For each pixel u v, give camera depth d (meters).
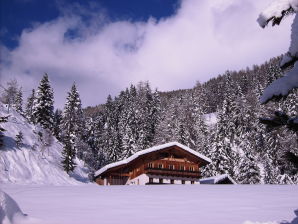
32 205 13.20
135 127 94.88
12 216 8.62
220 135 69.56
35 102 69.31
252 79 161.38
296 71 3.80
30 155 51.94
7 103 67.81
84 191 21.22
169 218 9.79
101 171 53.97
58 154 60.38
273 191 19.62
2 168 44.66
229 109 89.62
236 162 65.06
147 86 133.25
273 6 3.80
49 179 49.34
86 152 74.00
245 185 27.58
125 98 128.88
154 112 111.50
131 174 56.28
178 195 17.78
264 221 9.27
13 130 56.22
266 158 62.09
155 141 85.62
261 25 3.93
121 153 80.44
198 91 144.25
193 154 54.59
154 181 52.81
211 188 23.56
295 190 20.27
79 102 74.69
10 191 20.95
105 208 12.19
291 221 8.84
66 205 13.22
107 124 112.81
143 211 11.35
